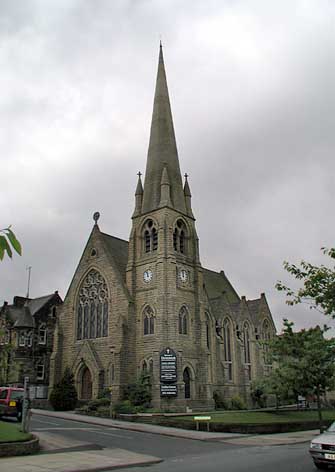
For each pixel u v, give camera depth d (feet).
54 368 204.54
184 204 212.23
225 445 103.09
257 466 66.90
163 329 180.45
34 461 71.77
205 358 192.54
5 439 80.94
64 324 212.43
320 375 136.15
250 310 280.10
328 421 161.68
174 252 195.72
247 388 230.68
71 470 64.13
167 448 94.99
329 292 72.90
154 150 220.43
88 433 115.44
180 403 173.06
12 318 245.04
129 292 195.83
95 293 206.08
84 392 195.00
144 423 144.46
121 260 211.41
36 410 183.83
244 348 246.47
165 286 186.91
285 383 145.28
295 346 146.10
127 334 187.11
